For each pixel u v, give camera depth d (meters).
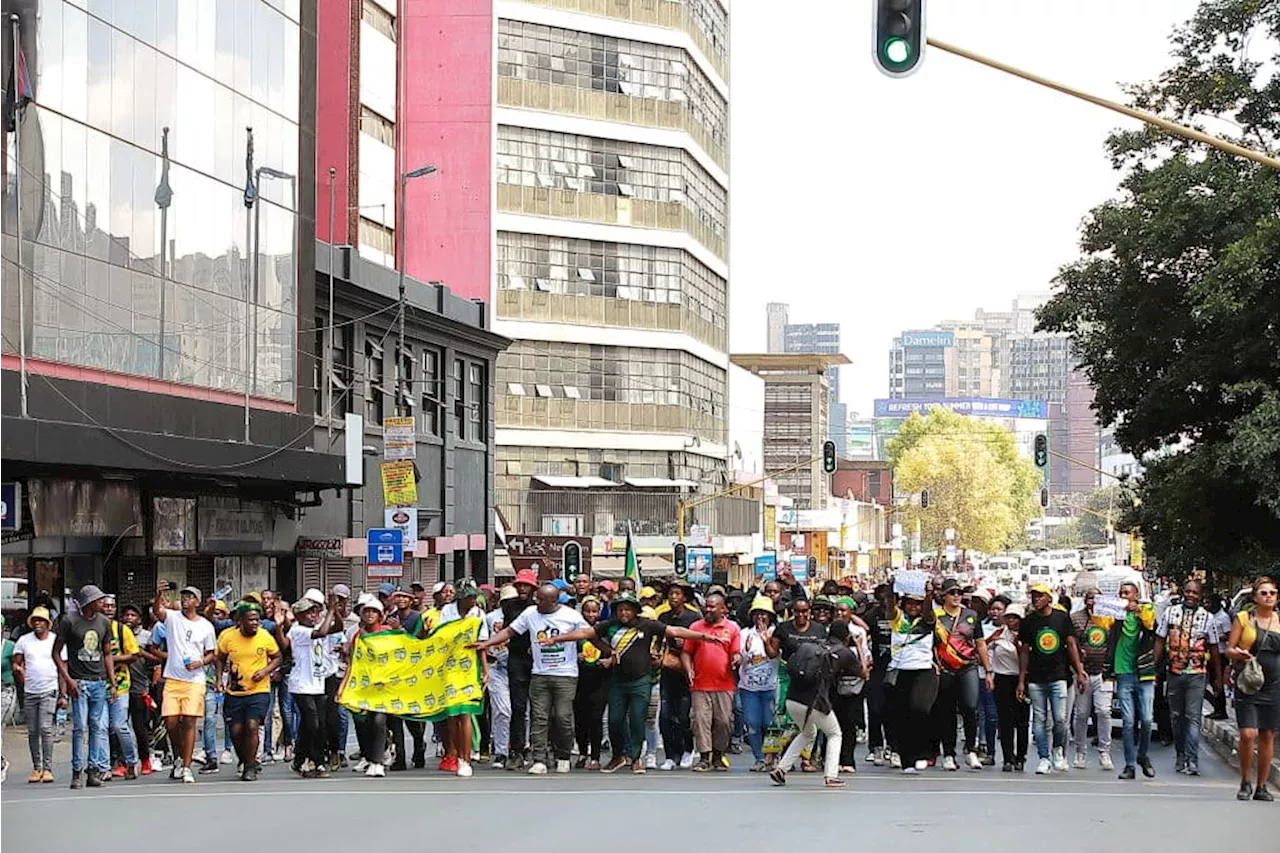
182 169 31.34
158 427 30.06
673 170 68.69
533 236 64.44
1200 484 33.59
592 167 66.31
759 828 14.22
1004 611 20.98
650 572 64.75
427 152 62.88
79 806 16.23
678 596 20.45
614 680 19.91
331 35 46.53
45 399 26.83
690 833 13.90
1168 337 34.50
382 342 43.59
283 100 35.34
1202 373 33.69
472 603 20.19
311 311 36.28
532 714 19.78
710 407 75.25
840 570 127.31
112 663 19.19
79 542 29.66
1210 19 34.06
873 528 163.75
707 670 20.09
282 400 34.97
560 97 65.31
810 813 15.34
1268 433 30.44
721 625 20.19
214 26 32.66
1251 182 32.16
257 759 19.62
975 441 161.25
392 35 52.97
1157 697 25.44
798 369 135.00
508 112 63.81
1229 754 23.33
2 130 25.94
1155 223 32.81
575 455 65.44
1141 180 35.16
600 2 66.38
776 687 20.30
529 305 64.06
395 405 44.38
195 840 13.61
